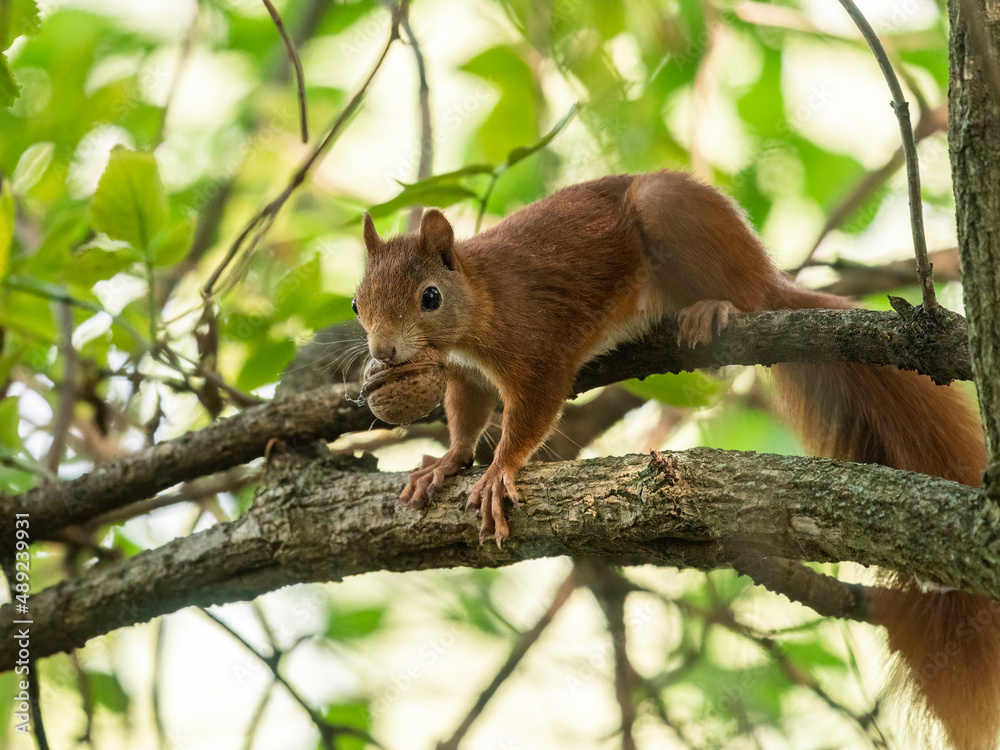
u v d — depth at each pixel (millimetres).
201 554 9484
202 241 13438
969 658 9062
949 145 6309
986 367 6160
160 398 11273
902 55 14422
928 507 6531
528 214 10797
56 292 10242
